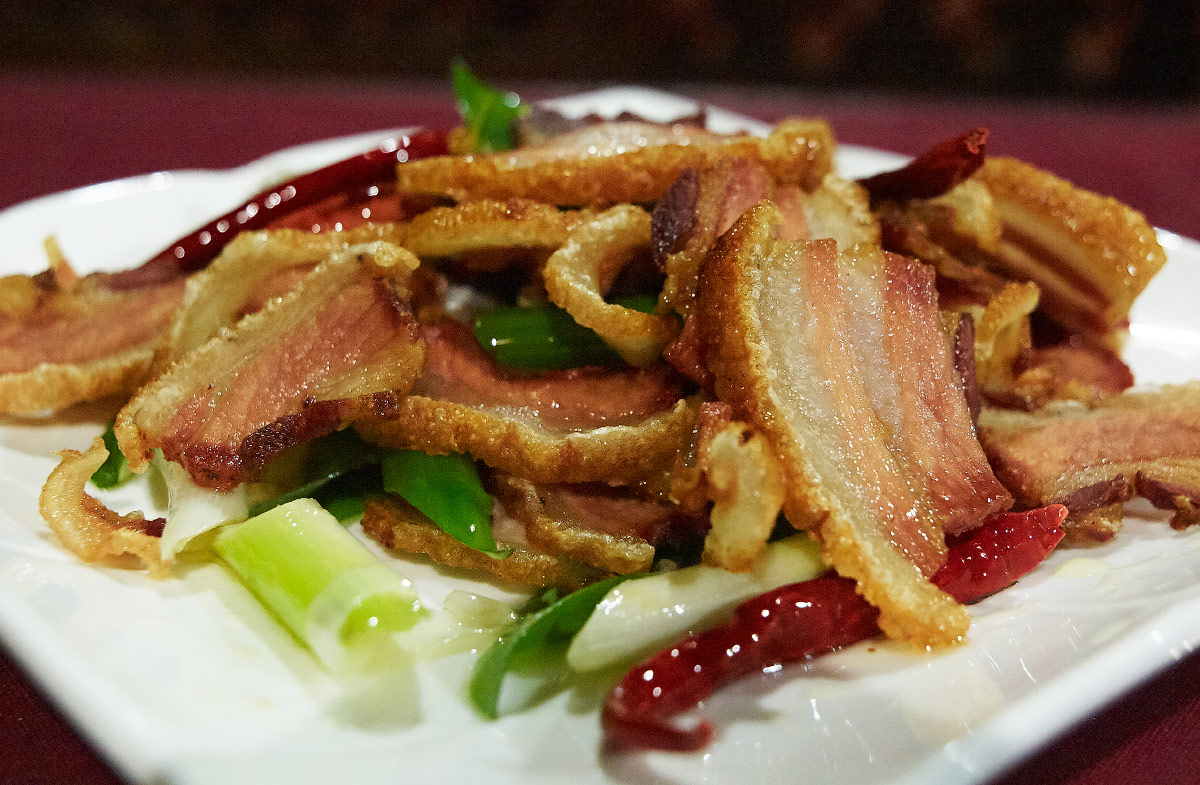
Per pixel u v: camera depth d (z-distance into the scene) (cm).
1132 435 30
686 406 29
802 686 26
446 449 29
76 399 31
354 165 35
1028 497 29
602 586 27
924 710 26
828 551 27
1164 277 37
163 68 66
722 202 30
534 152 33
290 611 27
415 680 26
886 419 28
